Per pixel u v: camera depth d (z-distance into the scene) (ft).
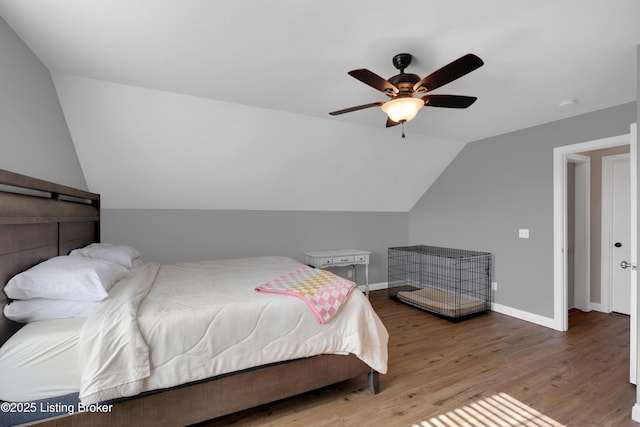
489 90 8.42
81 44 6.30
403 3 4.98
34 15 5.34
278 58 6.81
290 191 13.42
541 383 7.43
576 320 11.89
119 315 5.10
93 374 4.57
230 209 13.04
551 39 6.01
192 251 12.35
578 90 8.43
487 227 13.30
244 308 5.91
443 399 6.82
